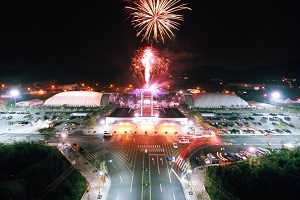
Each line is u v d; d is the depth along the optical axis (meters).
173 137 99.62
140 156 78.81
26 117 130.12
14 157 61.69
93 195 55.84
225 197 53.69
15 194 48.75
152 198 54.75
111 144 90.44
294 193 48.88
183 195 56.22
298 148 68.81
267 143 92.94
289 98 194.62
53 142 91.56
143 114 126.19
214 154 80.94
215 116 137.50
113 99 172.75
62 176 60.59
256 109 151.88
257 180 55.28
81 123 121.12
